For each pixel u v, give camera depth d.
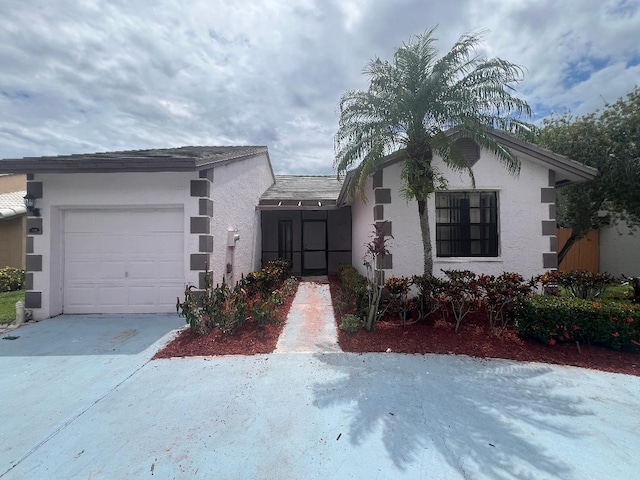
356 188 7.48
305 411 3.48
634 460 2.73
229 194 8.99
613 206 11.18
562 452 2.83
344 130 6.51
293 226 14.61
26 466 2.67
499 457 2.76
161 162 6.62
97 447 2.90
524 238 7.57
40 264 7.22
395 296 6.10
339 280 12.38
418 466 2.66
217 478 2.54
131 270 7.48
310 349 5.25
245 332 5.89
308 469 2.64
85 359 4.93
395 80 6.17
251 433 3.10
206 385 4.08
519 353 5.04
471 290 5.75
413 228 7.48
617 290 9.70
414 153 6.37
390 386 4.04
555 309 5.23
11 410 3.52
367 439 3.01
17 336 5.97
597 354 5.00
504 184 7.53
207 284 6.62
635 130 9.72
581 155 10.15
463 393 3.88
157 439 3.02
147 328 6.40
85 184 7.27
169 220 7.45
